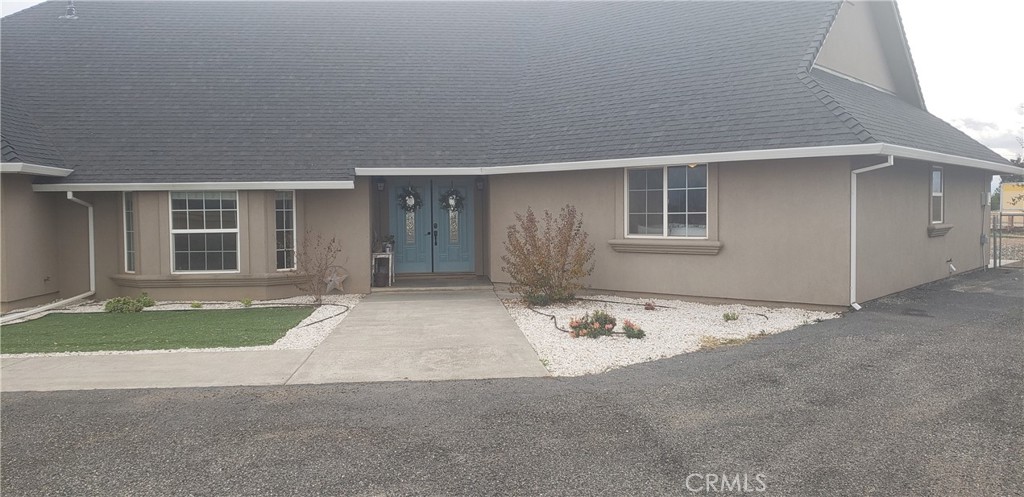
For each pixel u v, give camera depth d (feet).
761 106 33.88
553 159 38.27
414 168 39.99
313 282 38.75
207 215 38.65
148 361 23.68
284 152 40.14
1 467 14.35
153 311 35.32
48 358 24.17
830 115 30.96
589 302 36.78
